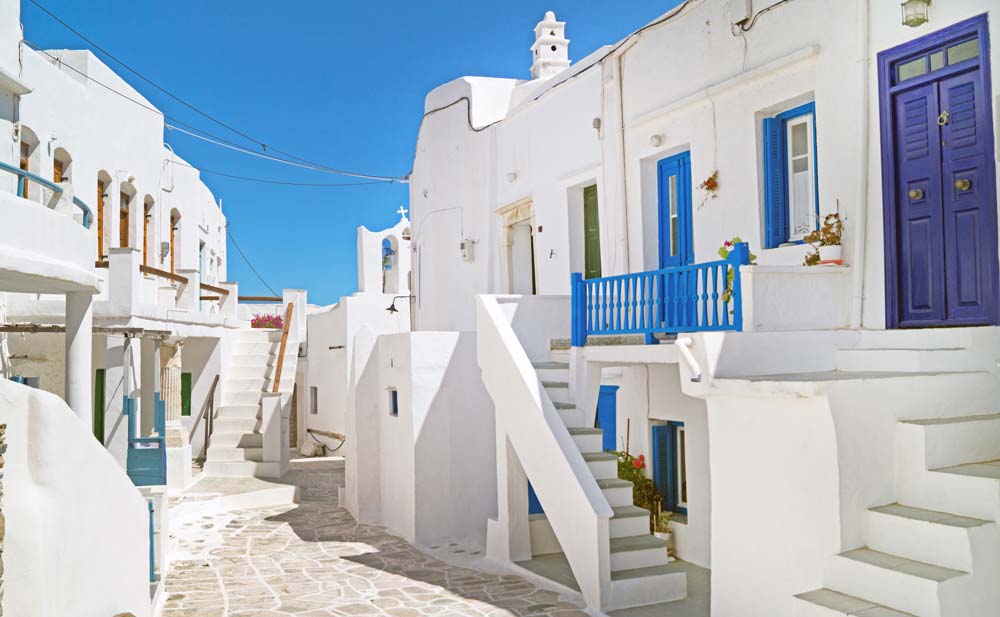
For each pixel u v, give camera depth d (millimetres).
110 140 15266
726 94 8633
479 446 11758
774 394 5465
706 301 7148
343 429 21906
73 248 7246
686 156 9492
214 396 18688
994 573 4734
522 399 8688
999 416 5723
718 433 6156
